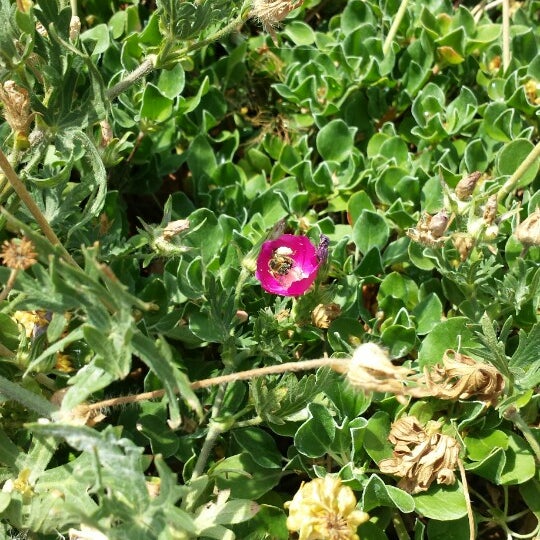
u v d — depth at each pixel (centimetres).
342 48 71
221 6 54
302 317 55
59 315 43
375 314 64
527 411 57
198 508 49
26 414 52
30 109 50
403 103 71
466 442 54
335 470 55
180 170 72
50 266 40
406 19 74
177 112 67
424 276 64
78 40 53
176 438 54
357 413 55
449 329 57
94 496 53
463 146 69
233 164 67
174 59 54
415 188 65
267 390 51
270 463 53
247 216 64
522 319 59
